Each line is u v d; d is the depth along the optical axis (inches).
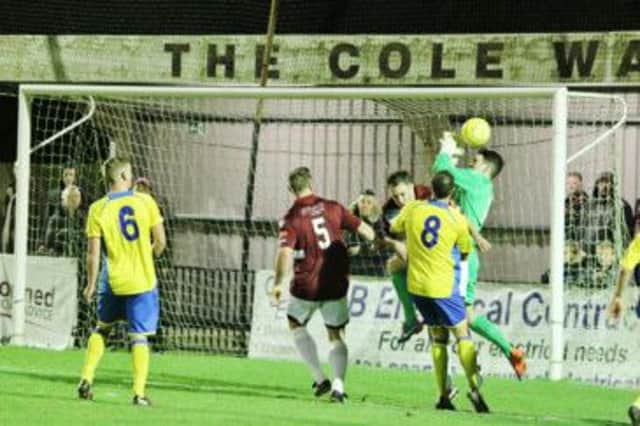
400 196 1300.4
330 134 1995.6
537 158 1884.8
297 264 1259.2
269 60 1975.9
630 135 1895.9
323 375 1288.1
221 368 1557.6
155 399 1215.6
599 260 1595.7
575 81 1936.5
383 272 1755.7
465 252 1200.8
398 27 2073.1
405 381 1483.8
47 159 1987.0
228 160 2009.1
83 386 1176.8
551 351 1510.8
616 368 1540.4
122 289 1148.5
